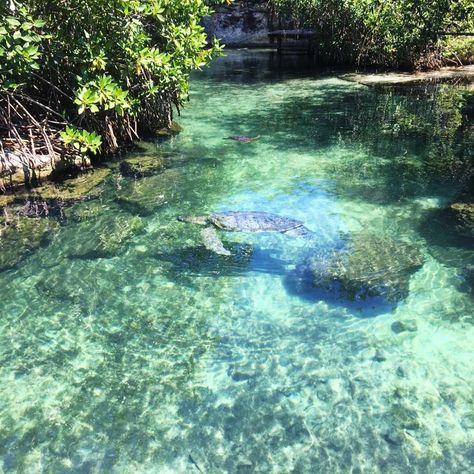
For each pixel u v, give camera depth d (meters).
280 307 4.75
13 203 6.97
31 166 7.57
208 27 28.27
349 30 20.44
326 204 7.04
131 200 7.09
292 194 7.39
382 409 3.54
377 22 19.19
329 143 10.04
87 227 6.31
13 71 7.52
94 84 7.57
